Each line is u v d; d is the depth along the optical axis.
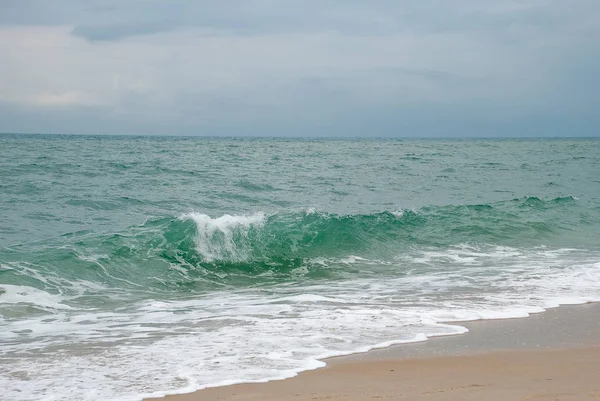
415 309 9.47
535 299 10.20
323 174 37.75
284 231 15.64
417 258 15.07
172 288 11.92
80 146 69.25
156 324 8.69
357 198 27.33
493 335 7.89
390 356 6.94
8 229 16.81
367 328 8.23
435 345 7.41
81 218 19.25
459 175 39.91
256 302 10.38
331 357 6.91
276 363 6.66
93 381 6.09
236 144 100.19
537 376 6.11
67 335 8.06
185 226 14.83
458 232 17.97
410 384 5.88
